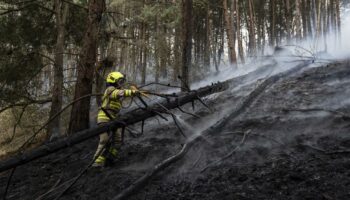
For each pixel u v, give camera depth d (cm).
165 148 525
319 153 397
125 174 451
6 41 970
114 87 483
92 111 1081
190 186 376
